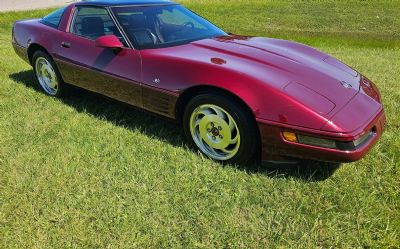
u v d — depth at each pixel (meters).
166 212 2.55
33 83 5.27
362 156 2.67
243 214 2.58
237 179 2.95
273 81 2.86
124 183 2.88
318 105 2.71
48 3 16.98
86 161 3.18
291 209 2.60
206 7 16.80
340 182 2.86
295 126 2.66
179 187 2.85
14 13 13.20
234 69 2.97
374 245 2.25
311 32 12.73
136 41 3.60
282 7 16.86
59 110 4.28
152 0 4.36
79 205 2.65
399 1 16.86
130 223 2.46
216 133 3.10
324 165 3.08
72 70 4.19
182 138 3.60
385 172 2.97
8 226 2.47
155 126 3.85
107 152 3.32
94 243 2.32
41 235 2.39
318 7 16.62
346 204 2.61
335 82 3.04
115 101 3.91
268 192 2.80
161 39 3.71
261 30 13.11
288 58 3.36
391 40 10.88
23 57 5.02
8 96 4.73
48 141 3.53
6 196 2.74
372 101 2.99
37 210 2.61
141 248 2.29
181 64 3.18
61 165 3.11
